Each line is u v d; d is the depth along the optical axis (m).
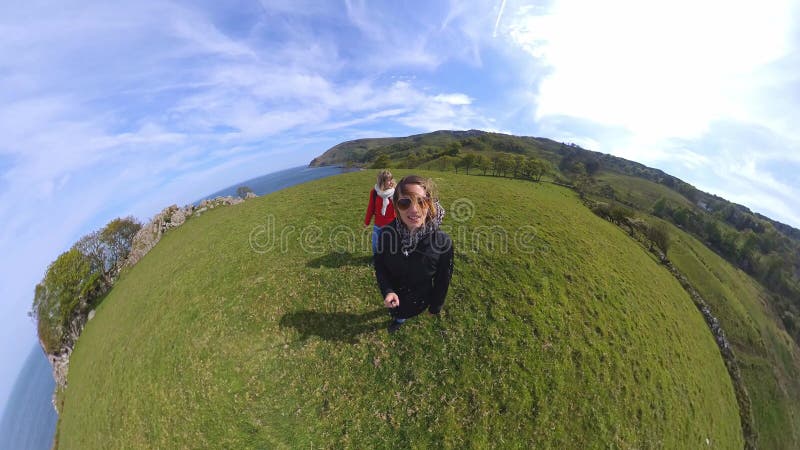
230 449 8.82
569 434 8.59
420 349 9.73
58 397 25.67
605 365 10.45
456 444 7.95
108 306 26.52
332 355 9.99
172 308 15.18
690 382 13.28
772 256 93.94
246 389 9.85
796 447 24.53
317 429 8.61
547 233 16.61
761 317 51.91
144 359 13.45
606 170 183.50
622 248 21.84
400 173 28.56
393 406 8.67
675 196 146.00
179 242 25.86
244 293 13.37
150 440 10.37
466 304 11.15
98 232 36.69
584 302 12.49
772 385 31.11
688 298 23.38
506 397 8.80
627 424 9.47
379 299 11.45
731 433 14.41
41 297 31.14
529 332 10.45
